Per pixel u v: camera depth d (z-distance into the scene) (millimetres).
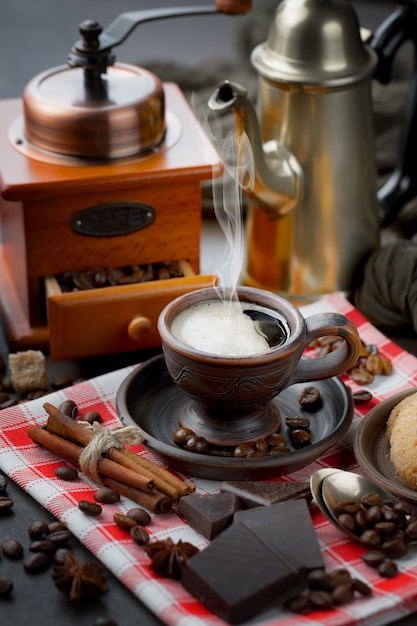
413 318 1044
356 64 1031
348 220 1078
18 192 984
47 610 815
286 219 1072
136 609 817
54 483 892
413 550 845
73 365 1046
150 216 1037
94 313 1001
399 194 1147
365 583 817
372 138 1077
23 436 935
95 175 998
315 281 1096
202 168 1019
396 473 887
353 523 844
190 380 874
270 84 1048
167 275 1041
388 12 1625
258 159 1018
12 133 1055
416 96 1116
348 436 935
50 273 1035
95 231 1028
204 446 898
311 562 807
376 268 1067
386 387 989
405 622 817
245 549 809
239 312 913
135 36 1596
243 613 784
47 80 1042
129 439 891
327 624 784
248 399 878
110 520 863
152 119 1026
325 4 1022
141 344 1027
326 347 1016
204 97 1302
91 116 1002
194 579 798
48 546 848
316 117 1035
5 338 1082
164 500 869
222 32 1621
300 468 893
